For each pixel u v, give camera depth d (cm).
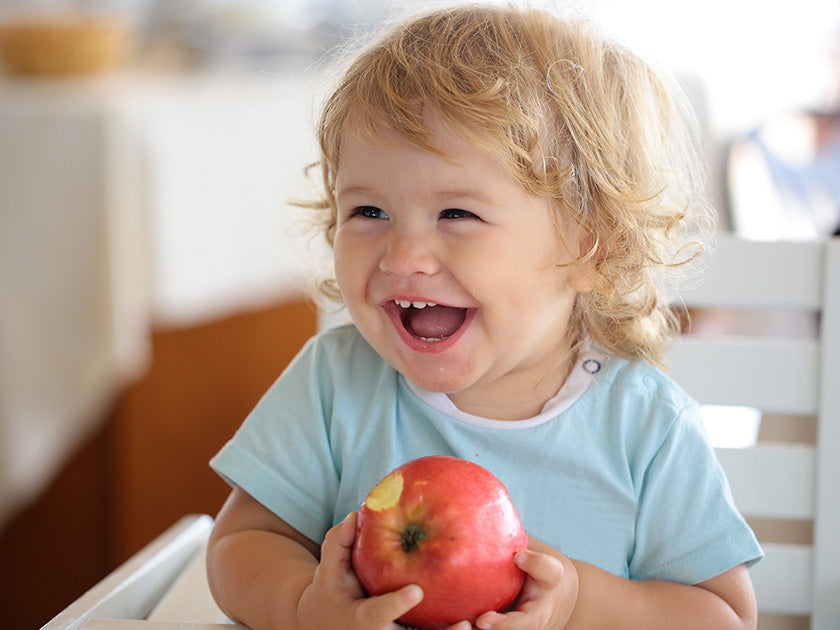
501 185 76
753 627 81
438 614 63
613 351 89
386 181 76
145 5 264
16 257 174
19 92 193
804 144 263
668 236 93
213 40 250
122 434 192
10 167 174
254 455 87
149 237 179
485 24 84
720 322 226
